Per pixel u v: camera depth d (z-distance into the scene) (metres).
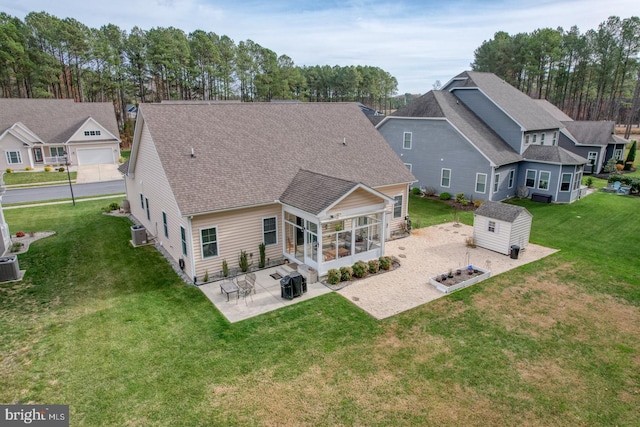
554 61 68.06
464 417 8.80
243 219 16.59
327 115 23.83
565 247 20.06
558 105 74.88
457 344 11.59
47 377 9.97
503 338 11.91
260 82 83.94
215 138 18.53
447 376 10.17
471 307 13.83
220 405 9.09
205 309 13.59
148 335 11.91
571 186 28.56
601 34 62.72
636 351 11.30
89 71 67.19
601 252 19.30
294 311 13.49
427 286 15.55
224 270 16.12
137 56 70.88
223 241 16.23
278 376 10.11
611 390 9.73
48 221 24.33
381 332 12.20
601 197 30.42
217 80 81.00
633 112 75.88
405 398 9.37
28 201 29.98
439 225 24.16
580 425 8.63
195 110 19.44
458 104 32.50
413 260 18.41
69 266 17.31
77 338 11.70
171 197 16.69
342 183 16.27
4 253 18.20
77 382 9.80
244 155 18.44
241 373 10.21
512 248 18.52
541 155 29.27
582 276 16.48
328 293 14.91
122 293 14.77
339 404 9.15
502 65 70.12
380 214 17.80
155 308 13.62
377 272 16.91
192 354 10.98
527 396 9.48
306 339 11.78
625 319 13.04
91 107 49.62
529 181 30.20
